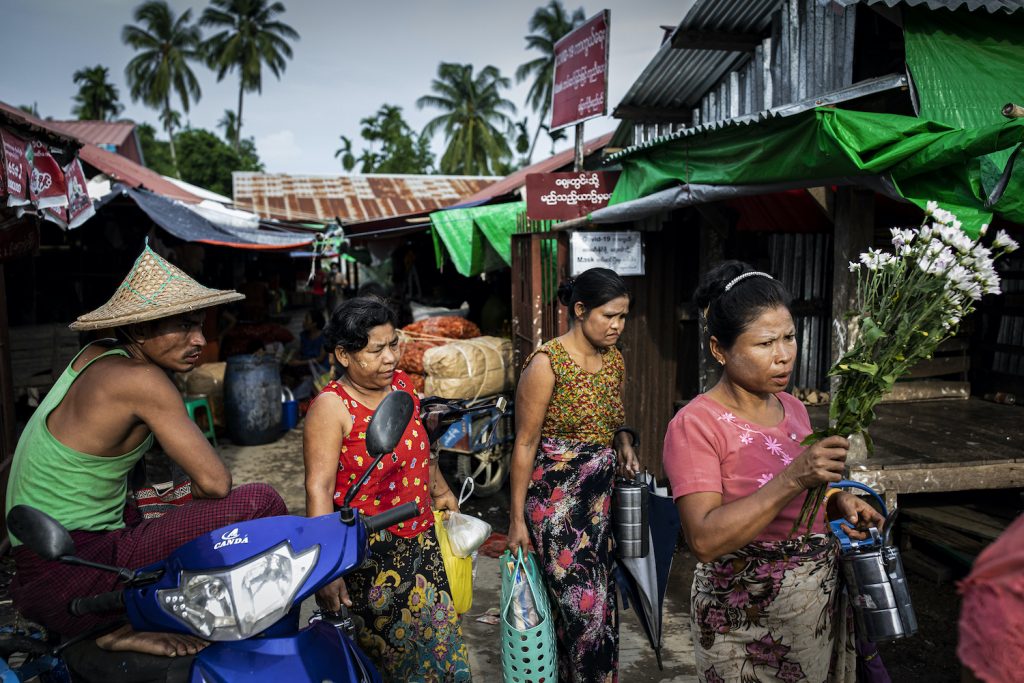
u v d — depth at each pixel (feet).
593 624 8.55
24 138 13.51
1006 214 8.70
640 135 22.90
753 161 11.71
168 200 35.60
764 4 16.69
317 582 5.95
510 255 22.47
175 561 5.85
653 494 9.27
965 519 13.89
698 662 6.45
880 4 11.19
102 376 6.49
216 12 154.81
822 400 17.71
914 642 11.75
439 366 18.85
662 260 17.83
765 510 5.25
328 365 31.45
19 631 6.82
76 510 6.56
